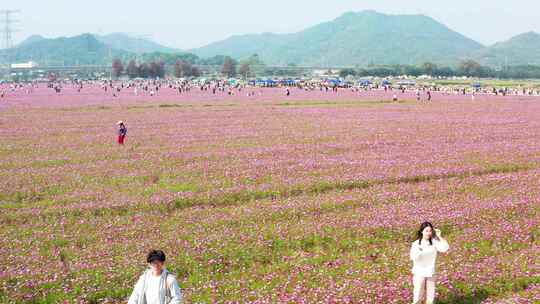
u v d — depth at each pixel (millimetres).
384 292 15531
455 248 19531
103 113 78625
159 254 12125
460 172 34344
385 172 33969
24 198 28422
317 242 20719
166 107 91062
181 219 23844
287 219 23812
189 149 44125
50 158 39562
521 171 35219
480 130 57719
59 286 16547
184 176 33250
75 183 31438
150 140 49812
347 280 16406
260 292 15758
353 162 37438
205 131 56469
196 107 90938
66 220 23859
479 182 31188
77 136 52531
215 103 101125
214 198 27625
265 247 19875
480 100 116625
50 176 33219
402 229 21750
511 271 17266
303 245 20406
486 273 17062
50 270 17656
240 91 154875
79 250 19938
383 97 125438
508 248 19906
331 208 25500
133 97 121938
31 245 20531
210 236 20781
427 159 38906
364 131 56438
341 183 30859
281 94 137500
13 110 83438
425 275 14789
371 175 33000
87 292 16188
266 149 43625
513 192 28406
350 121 67312
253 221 23438
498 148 44594
